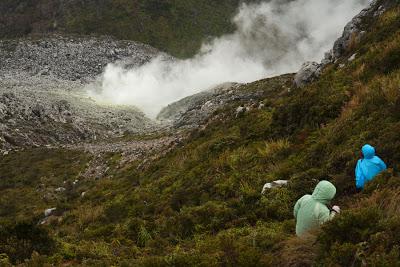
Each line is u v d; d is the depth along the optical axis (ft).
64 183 143.33
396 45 62.44
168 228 45.75
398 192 26.32
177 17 524.11
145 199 70.95
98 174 145.18
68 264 37.47
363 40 87.66
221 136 93.66
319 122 59.88
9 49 438.81
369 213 23.35
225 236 31.45
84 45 454.40
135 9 516.73
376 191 27.68
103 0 524.11
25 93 315.17
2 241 39.45
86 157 174.09
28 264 34.99
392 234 21.38
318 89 69.05
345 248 21.53
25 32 497.05
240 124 95.30
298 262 23.58
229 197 51.44
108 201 86.89
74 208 92.68
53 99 316.81
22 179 150.82
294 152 54.90
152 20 512.22
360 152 38.60
